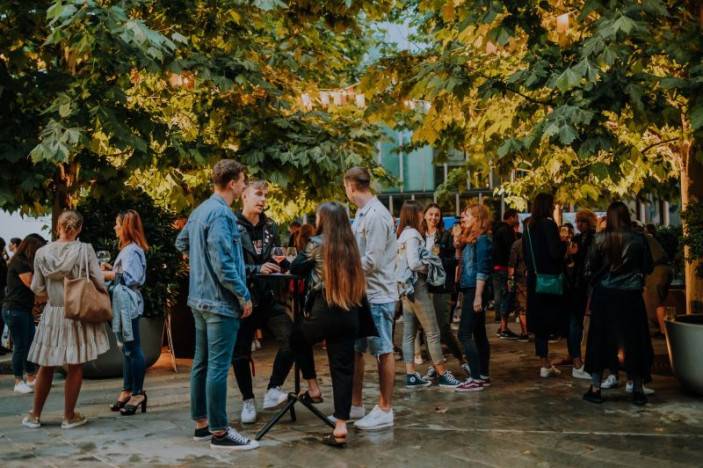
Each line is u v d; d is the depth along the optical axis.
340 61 12.22
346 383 5.19
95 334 5.88
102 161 8.17
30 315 7.67
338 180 9.20
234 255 5.03
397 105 9.00
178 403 6.80
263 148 8.99
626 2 6.18
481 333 7.36
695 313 7.98
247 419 5.86
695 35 6.66
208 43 9.43
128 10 7.62
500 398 6.77
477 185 17.17
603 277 6.62
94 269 5.83
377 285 5.63
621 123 7.64
